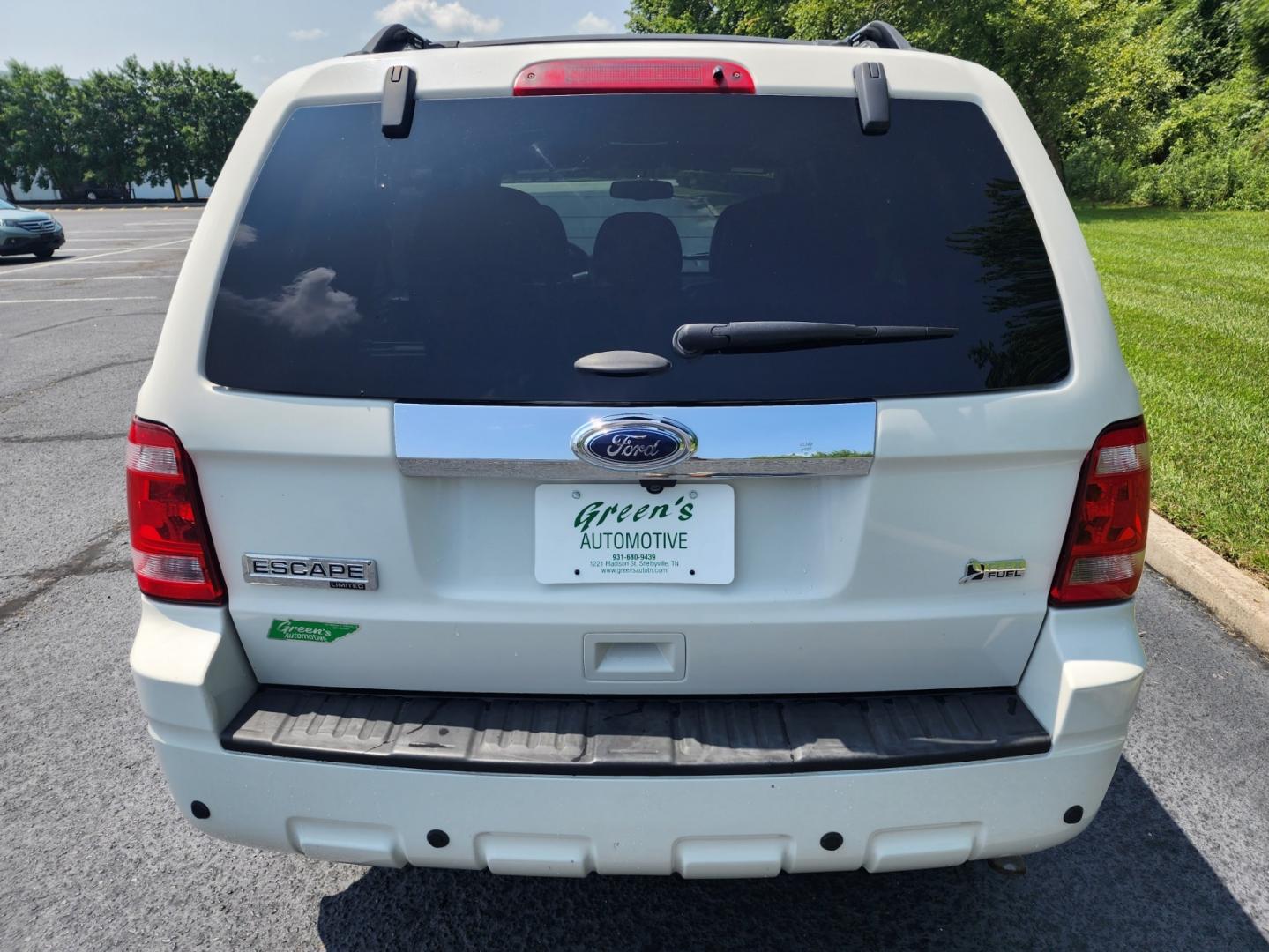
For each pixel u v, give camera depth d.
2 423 7.46
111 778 3.12
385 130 1.95
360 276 1.91
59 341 10.95
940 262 1.90
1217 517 4.80
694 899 2.59
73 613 4.31
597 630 1.92
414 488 1.88
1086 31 24.56
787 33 30.50
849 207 1.93
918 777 1.86
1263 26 21.94
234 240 1.94
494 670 1.96
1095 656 1.91
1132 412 1.92
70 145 60.72
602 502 1.89
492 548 1.92
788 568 1.92
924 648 1.95
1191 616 4.17
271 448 1.86
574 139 1.96
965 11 24.05
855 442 1.81
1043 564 1.92
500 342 1.85
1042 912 2.53
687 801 1.85
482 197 1.94
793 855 1.89
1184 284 12.51
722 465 1.80
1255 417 6.43
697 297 1.88
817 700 1.97
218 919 2.52
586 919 2.52
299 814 1.93
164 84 61.38
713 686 1.97
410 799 1.88
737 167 1.95
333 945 2.44
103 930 2.48
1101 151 27.33
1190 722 3.39
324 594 1.94
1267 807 2.94
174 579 1.96
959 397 1.84
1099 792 1.96
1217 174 24.00
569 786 1.84
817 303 1.88
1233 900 2.57
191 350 1.90
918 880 2.66
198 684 1.90
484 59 2.00
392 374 1.85
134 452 1.93
